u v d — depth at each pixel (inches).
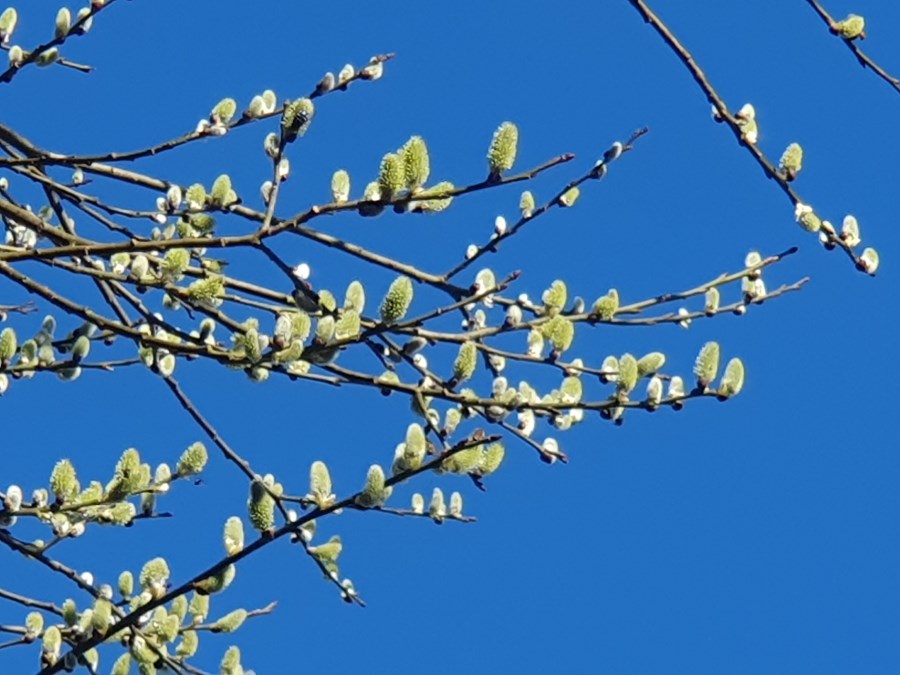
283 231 167.6
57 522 178.9
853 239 189.5
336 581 184.2
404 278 167.0
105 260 207.3
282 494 186.7
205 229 194.4
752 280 193.9
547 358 182.5
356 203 164.4
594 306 186.1
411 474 161.5
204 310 183.3
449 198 165.3
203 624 183.5
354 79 180.4
